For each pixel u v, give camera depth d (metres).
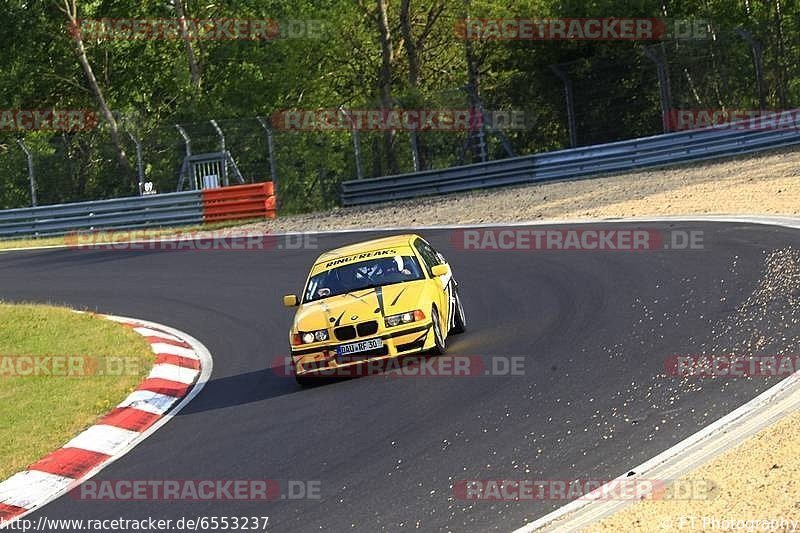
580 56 130.00
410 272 45.47
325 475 31.20
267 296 67.75
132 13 167.50
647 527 22.73
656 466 26.73
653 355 37.66
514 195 96.00
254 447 35.84
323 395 41.38
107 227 113.31
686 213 69.88
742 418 29.02
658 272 52.94
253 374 48.75
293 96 163.25
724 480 24.61
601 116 110.62
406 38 136.25
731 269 49.62
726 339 37.66
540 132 113.69
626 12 124.31
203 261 85.19
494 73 154.25
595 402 33.31
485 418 33.84
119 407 44.47
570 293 52.88
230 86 159.38
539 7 137.88
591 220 74.44
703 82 103.69
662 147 97.69
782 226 58.12
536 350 42.25
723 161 93.00
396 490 28.67
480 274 62.91
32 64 161.00
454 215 89.94
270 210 110.94
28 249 105.88
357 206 111.12
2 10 151.12
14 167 129.00
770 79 98.62
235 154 122.75
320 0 158.62
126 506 31.70
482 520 25.33
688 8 132.62
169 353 54.59
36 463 37.62
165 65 172.62
